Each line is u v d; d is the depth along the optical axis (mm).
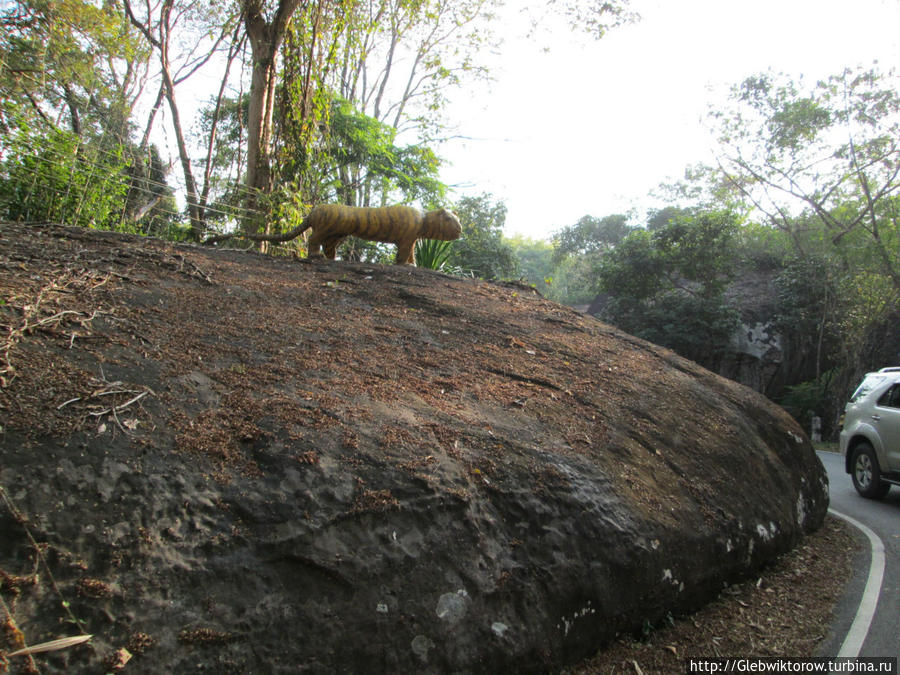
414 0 15953
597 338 6359
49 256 4367
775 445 5742
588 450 3680
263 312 4457
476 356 4781
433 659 2285
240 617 2078
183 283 4621
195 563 2146
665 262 23188
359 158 17062
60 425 2408
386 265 7055
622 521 3211
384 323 4969
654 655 3016
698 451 4492
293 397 3162
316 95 9828
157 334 3531
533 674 2559
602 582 2953
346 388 3455
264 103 9805
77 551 2025
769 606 3801
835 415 19859
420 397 3654
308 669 2062
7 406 2406
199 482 2402
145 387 2852
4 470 2137
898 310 19422
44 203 6406
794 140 21391
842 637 3441
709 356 23125
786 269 24594
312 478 2568
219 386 3102
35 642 1792
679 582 3375
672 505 3643
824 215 22094
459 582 2516
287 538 2316
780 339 23391
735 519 4062
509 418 3740
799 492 5473
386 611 2297
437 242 9242
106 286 4059
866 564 4855
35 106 8930
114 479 2281
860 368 19609
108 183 7242
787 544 4770
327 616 2193
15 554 1945
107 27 12453
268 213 8922
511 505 2939
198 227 9234
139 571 2055
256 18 9750
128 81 17016
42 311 3355
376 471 2729
